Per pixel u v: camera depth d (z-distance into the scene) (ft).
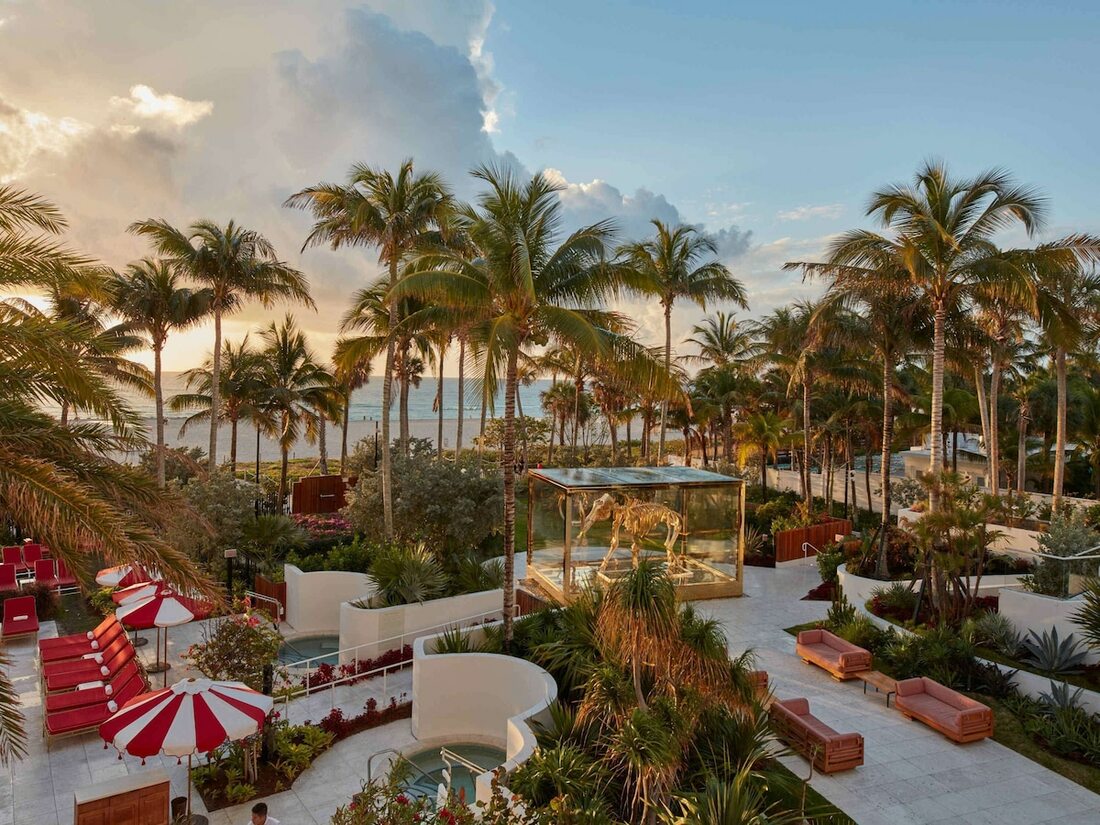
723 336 134.21
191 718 28.73
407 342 90.84
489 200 43.68
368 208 68.03
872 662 47.03
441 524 68.03
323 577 58.65
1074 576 45.47
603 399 143.54
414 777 35.78
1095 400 116.16
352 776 35.22
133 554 24.26
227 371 115.03
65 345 28.14
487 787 27.78
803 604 61.87
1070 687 39.55
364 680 46.73
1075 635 42.91
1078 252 56.13
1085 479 124.26
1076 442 128.26
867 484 114.52
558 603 55.93
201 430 312.50
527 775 27.02
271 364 116.57
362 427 353.51
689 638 29.50
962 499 51.88
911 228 59.93
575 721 31.32
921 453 134.41
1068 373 131.75
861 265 62.69
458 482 68.64
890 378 69.87
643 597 27.78
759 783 30.37
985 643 47.16
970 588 55.93
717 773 29.50
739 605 61.41
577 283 44.78
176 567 26.37
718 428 149.89
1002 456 124.77
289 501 114.62
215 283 84.12
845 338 70.38
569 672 37.63
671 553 61.82
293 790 33.81
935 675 43.09
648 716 27.53
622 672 31.22
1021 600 46.47
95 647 45.55
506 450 44.21
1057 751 35.83
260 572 65.87
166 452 32.94
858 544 73.77
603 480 60.90
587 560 58.75
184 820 28.40
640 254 67.92
